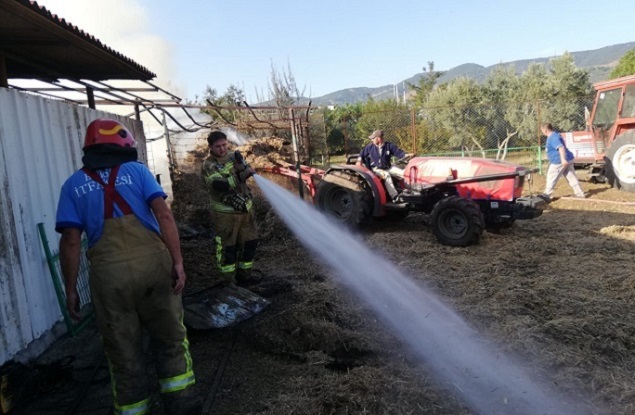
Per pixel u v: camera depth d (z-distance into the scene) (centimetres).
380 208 759
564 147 965
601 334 378
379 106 2628
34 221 394
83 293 461
